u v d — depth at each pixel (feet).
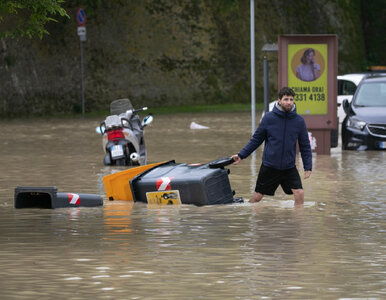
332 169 123.34
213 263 58.59
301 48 150.92
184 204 87.15
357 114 159.12
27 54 323.37
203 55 383.65
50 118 298.97
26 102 315.58
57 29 340.80
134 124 139.13
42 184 106.63
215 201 87.51
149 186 88.48
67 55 339.57
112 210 83.87
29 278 54.34
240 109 347.97
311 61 150.41
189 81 373.81
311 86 150.41
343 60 449.48
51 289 51.44
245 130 215.92
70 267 57.57
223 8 376.68
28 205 88.69
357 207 85.30
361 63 459.32
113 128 132.77
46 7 139.23
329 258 60.23
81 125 250.16
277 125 86.89
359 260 59.62
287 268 57.00
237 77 392.06
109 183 91.15
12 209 85.20
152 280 53.72
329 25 447.83
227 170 89.97
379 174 116.37
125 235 69.67
